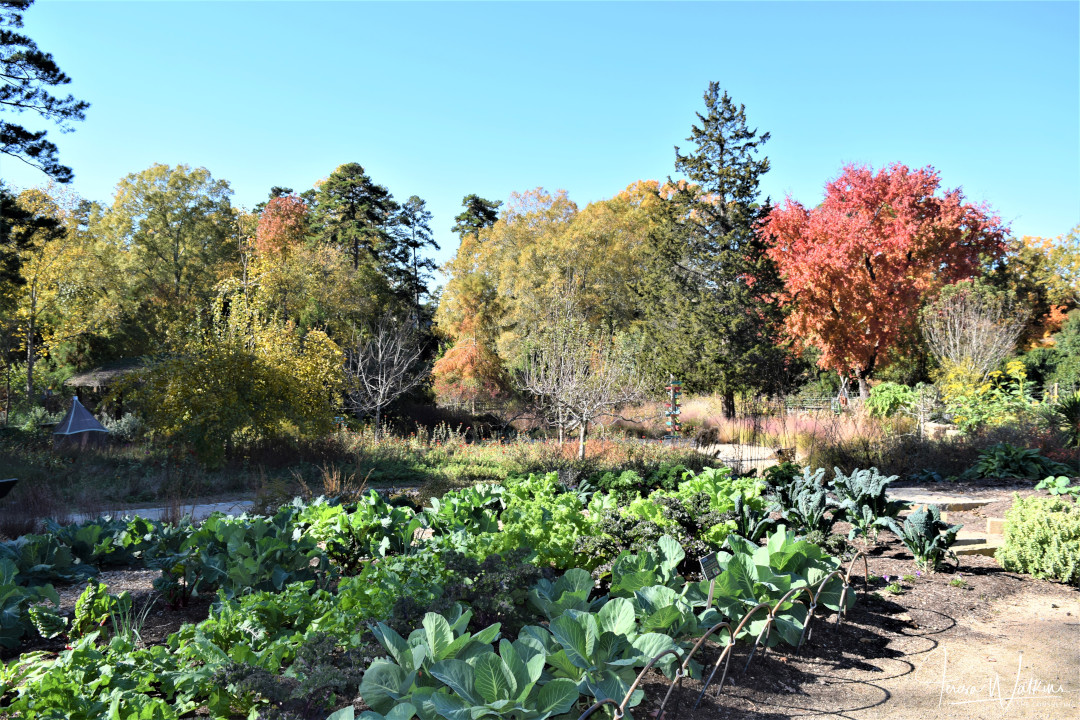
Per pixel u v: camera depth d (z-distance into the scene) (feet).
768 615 13.87
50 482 41.11
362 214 159.12
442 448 58.80
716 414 76.23
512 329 130.21
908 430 49.70
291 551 15.99
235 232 139.03
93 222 139.74
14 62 57.67
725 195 93.81
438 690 9.50
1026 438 39.73
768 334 86.94
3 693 10.31
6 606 13.69
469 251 149.69
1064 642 14.97
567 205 144.15
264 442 50.88
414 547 17.72
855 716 11.49
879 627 15.85
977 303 78.28
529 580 13.47
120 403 76.48
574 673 10.57
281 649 10.91
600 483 29.25
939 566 20.18
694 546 17.88
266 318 65.26
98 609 13.82
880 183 89.40
